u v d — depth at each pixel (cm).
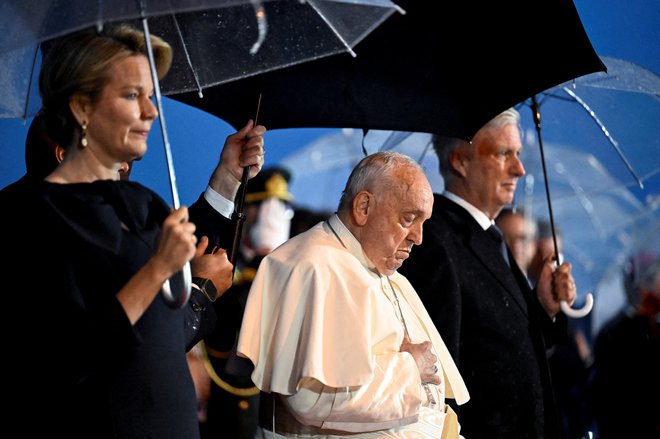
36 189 826
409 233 1059
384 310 1025
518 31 1135
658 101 1455
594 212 1861
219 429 1441
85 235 812
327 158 1822
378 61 1150
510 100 1163
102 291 809
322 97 1159
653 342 1709
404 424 998
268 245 1588
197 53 987
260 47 977
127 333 780
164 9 801
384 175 1055
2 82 900
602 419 1708
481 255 1266
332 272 1024
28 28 799
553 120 1525
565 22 1122
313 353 970
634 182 1520
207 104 1138
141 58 842
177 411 834
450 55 1148
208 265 979
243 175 1045
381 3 862
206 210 1048
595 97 1453
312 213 1761
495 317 1245
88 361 793
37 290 800
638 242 1862
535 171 1545
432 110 1173
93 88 824
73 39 827
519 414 1236
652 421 1673
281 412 1038
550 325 1374
